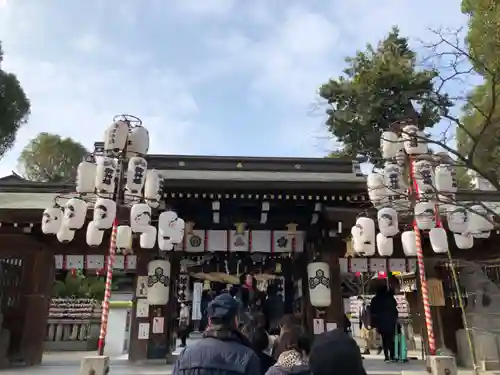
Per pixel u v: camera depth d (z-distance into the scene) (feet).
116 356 51.65
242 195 40.40
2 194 49.08
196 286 81.61
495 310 40.01
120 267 43.65
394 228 33.04
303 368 11.96
